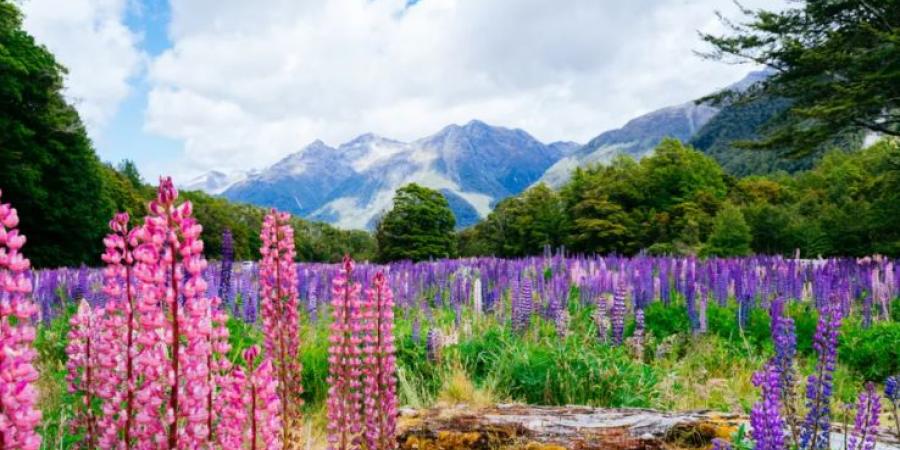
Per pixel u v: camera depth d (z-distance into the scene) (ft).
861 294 41.37
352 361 12.69
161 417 7.17
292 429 13.41
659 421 14.38
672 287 42.04
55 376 18.08
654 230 172.55
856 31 70.28
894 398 12.72
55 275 38.73
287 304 13.96
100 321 9.66
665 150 192.54
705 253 119.85
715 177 193.36
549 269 49.26
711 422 13.94
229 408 7.81
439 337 23.65
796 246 117.29
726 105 83.30
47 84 115.34
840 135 75.61
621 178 195.93
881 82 64.28
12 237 5.70
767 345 30.32
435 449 14.24
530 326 28.68
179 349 7.20
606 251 180.04
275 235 14.10
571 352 22.58
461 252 252.01
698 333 30.30
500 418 15.26
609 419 14.92
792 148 77.00
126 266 7.68
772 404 9.62
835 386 24.52
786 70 75.41
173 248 7.11
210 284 28.71
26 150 111.45
